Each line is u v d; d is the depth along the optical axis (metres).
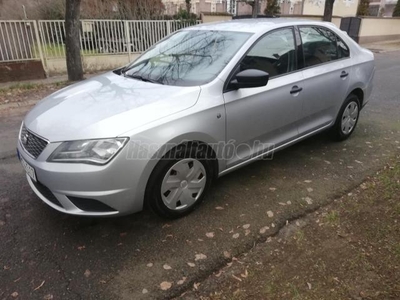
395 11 24.05
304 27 3.88
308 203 3.16
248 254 2.54
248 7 23.28
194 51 3.46
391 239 2.62
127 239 2.70
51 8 13.84
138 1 12.62
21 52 9.19
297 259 2.47
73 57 8.81
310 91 3.76
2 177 3.69
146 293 2.20
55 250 2.58
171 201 2.82
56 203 2.60
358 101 4.67
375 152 4.29
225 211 3.05
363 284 2.22
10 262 2.46
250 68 3.22
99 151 2.40
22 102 7.12
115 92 2.98
